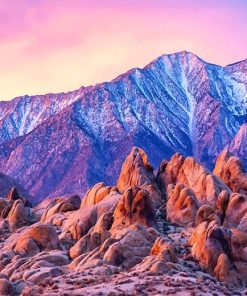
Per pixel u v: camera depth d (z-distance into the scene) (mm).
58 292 50156
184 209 76062
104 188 87938
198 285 51719
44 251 69375
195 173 84000
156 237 66312
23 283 55469
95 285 52406
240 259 58812
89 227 76500
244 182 83312
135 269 57469
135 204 72875
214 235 59844
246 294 52938
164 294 48594
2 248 73125
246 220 70938
